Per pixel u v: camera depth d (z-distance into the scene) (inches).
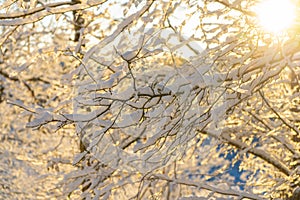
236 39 200.4
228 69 202.4
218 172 277.6
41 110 223.8
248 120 265.9
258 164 293.3
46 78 517.7
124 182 254.5
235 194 251.4
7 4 195.8
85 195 262.1
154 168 197.0
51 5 190.9
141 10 183.2
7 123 510.9
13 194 434.0
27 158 331.6
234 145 279.4
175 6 189.2
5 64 517.0
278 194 274.1
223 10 204.1
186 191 327.6
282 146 277.1
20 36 432.1
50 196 313.9
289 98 253.0
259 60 201.8
